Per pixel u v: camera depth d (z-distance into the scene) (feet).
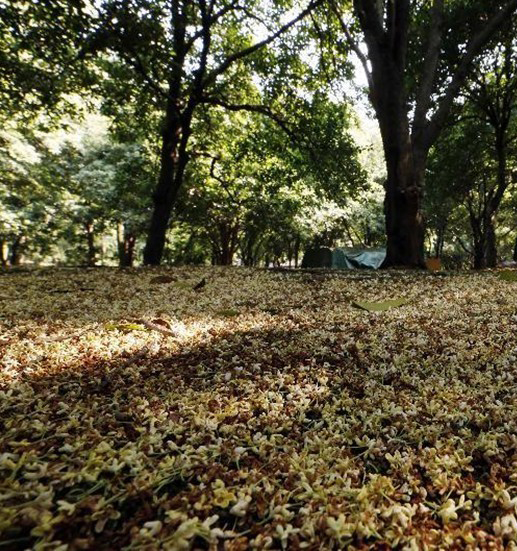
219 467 4.05
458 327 10.18
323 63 44.11
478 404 5.62
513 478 3.90
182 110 43.14
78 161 75.92
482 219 85.87
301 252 139.03
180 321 11.01
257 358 7.75
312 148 44.55
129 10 26.21
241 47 47.42
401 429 5.08
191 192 67.62
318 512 3.40
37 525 3.18
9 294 15.29
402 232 28.68
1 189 65.72
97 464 3.95
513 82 53.72
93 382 6.34
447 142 63.46
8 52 34.04
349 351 8.33
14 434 4.57
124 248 94.68
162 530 3.13
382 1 29.40
